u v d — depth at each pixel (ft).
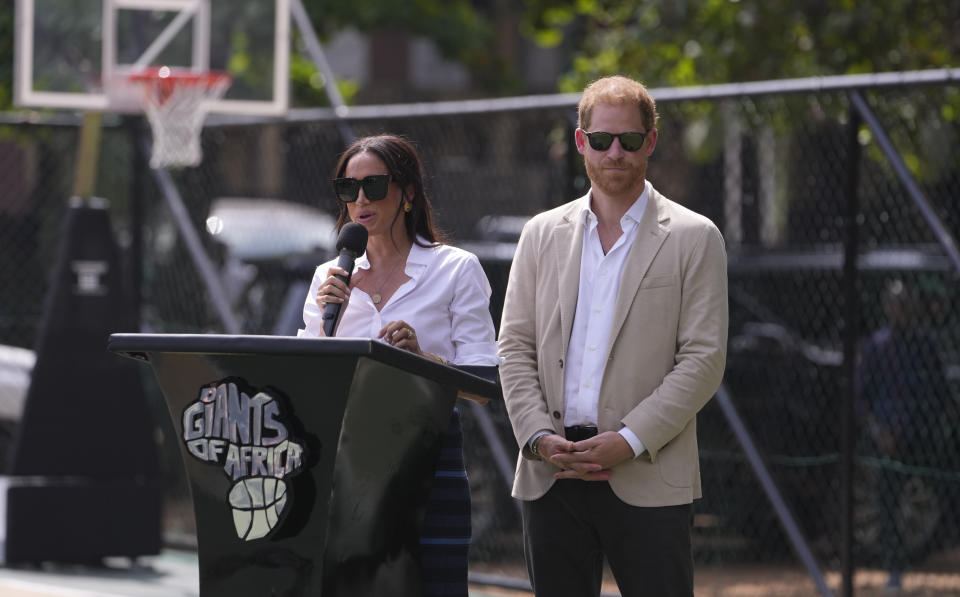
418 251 49.60
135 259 104.83
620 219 51.11
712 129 112.47
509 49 317.63
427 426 43.83
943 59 133.18
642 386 49.88
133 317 100.94
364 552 42.80
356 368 40.01
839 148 92.43
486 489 95.55
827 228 93.76
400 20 230.68
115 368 96.53
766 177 104.42
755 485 95.25
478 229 131.54
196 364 41.78
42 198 121.49
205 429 42.11
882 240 85.10
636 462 49.47
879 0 133.39
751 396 102.01
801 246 106.01
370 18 220.64
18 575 94.17
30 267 120.16
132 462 96.89
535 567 51.83
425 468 44.75
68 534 95.25
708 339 49.39
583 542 51.21
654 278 49.93
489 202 133.80
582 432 50.47
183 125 102.99
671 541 49.44
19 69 100.42
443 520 47.34
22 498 94.43
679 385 49.06
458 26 237.45
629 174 50.21
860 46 135.85
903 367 88.53
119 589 90.99
